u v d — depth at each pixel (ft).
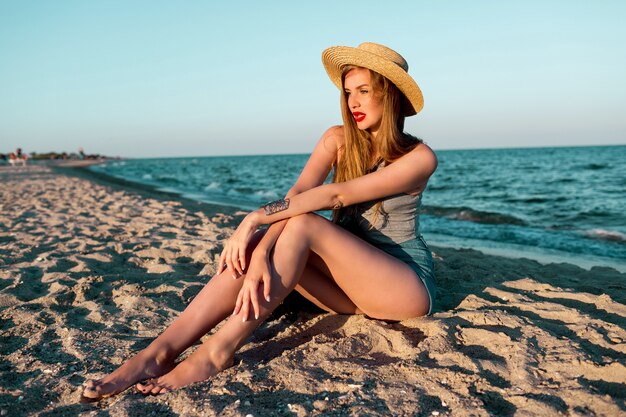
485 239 25.03
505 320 8.55
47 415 6.34
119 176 111.04
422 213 36.88
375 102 8.32
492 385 6.45
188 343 7.48
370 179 8.18
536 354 7.22
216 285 7.63
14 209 29.71
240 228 7.63
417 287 8.27
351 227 9.07
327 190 7.91
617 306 9.89
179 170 158.20
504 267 14.69
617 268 18.01
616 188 59.52
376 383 6.66
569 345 7.45
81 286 11.61
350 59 8.17
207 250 15.21
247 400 6.38
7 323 9.80
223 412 6.01
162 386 6.82
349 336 8.21
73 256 14.70
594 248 22.12
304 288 8.81
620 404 5.74
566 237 25.08
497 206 44.50
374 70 8.08
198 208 32.50
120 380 6.89
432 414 5.89
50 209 29.55
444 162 167.43
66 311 10.48
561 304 10.21
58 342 8.71
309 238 7.55
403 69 8.11
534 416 5.65
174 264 13.89
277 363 7.36
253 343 8.62
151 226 21.12
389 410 5.97
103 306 10.41
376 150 8.84
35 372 7.60
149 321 9.70
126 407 6.23
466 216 34.83
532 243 23.67
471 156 238.68
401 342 7.87
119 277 12.59
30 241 18.16
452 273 12.82
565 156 198.49
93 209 29.37
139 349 8.38
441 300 10.41
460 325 8.38
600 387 6.32
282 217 7.67
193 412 6.07
